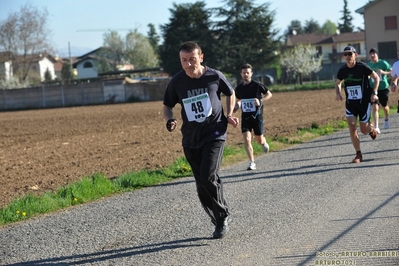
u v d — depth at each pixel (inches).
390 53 4215.1
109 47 6535.4
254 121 762.8
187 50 421.4
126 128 1644.9
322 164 740.7
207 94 428.1
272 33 4503.0
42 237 469.4
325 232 426.9
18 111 3572.8
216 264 369.7
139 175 714.2
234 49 4409.5
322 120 1393.9
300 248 391.9
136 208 555.8
